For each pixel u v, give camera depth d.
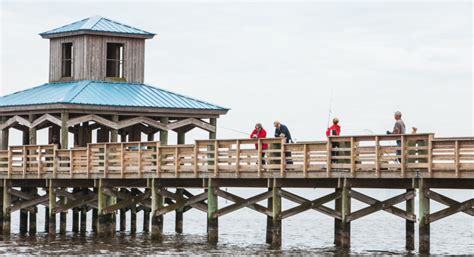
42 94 90.19
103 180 79.44
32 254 71.56
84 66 91.69
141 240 80.69
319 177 65.38
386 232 99.62
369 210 65.75
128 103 87.38
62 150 82.06
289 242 83.00
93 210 92.12
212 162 72.50
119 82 92.69
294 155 66.69
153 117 90.06
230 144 70.44
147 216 93.06
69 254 71.31
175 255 69.69
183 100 91.06
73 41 92.81
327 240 85.81
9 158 85.62
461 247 80.69
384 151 62.41
